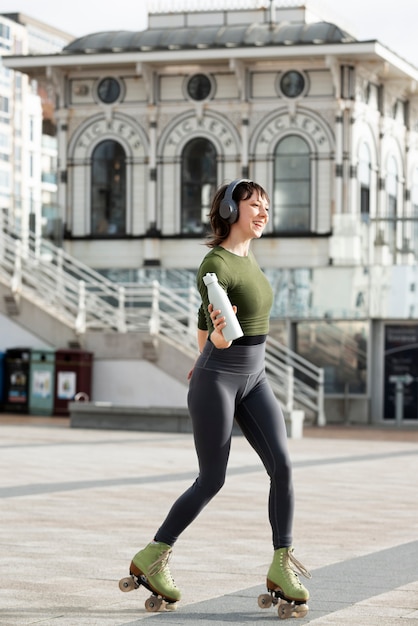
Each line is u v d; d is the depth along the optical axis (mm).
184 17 38656
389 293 34156
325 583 8867
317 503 14406
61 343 31344
